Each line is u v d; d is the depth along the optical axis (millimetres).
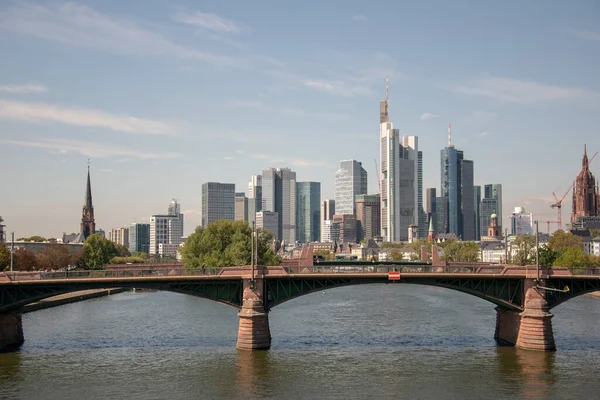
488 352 95375
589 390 74125
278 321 131750
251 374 81562
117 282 95250
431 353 94812
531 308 98062
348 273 99375
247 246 183875
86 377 80062
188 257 191375
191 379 79062
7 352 96000
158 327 122250
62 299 170375
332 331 116938
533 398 71312
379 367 85438
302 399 71000
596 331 114125
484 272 101188
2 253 179875
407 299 185000
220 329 119188
